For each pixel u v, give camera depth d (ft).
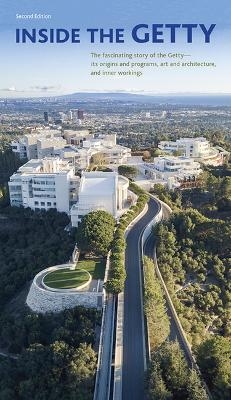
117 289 374.22
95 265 435.53
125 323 346.54
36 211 606.96
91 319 358.23
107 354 317.01
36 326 363.35
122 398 268.62
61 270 422.82
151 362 271.28
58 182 593.83
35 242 552.41
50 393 294.87
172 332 342.85
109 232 454.81
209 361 277.85
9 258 515.09
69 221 571.28
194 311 393.91
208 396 255.50
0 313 423.23
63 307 380.37
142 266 431.02
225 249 482.28
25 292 437.17
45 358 317.42
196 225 503.61
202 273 448.65
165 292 397.19
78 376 287.89
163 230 487.20
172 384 258.98
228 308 414.41
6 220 611.47
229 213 636.07
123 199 600.39
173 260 451.12
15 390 310.86
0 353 371.56
